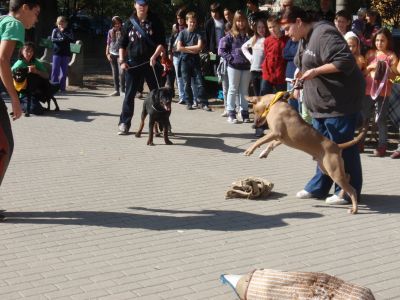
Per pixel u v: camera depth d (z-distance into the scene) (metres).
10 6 5.68
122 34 9.72
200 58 12.52
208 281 4.58
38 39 21.92
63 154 8.61
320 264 4.93
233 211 6.22
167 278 4.62
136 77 9.75
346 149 6.31
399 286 4.54
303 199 6.64
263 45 10.41
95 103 13.16
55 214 6.05
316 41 6.12
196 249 5.21
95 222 5.84
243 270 4.79
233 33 10.88
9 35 5.44
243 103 11.07
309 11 6.37
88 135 9.90
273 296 3.75
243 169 7.93
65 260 4.94
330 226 5.81
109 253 5.10
